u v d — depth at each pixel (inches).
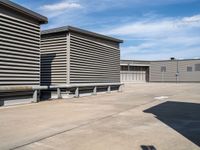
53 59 577.6
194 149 177.6
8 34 403.2
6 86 387.9
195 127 249.6
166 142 195.3
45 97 569.6
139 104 431.2
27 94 446.6
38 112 339.3
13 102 418.0
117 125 257.6
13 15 413.1
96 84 631.8
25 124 259.1
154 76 1876.2
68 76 549.3
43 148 179.8
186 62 1733.5
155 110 361.1
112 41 745.0
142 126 253.3
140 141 197.9
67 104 431.5
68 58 551.2
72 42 563.8
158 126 253.6
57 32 565.3
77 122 271.1
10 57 406.9
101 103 446.6
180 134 220.8
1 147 181.5
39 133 221.9
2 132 224.8
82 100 499.2
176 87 1043.9
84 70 606.5
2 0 381.1
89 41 629.9
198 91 765.3
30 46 451.8
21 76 430.0
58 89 528.4
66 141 197.6
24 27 437.1
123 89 906.7
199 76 1679.4
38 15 454.6
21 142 194.1
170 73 1803.6
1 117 299.3
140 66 1911.9
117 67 773.9
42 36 597.9
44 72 593.3
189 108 382.6
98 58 669.9
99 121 277.9
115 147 182.2
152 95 620.7
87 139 203.5
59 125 255.8
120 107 392.5
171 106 405.7
